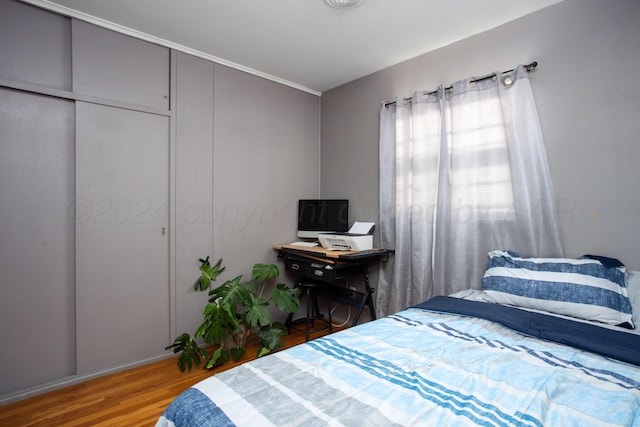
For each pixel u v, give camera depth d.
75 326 2.11
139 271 2.35
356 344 1.33
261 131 3.02
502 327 1.52
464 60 2.37
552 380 1.02
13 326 1.92
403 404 0.91
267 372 1.09
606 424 0.82
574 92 1.88
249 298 2.45
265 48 2.54
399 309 2.63
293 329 3.10
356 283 3.05
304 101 3.37
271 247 3.10
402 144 2.68
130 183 2.30
